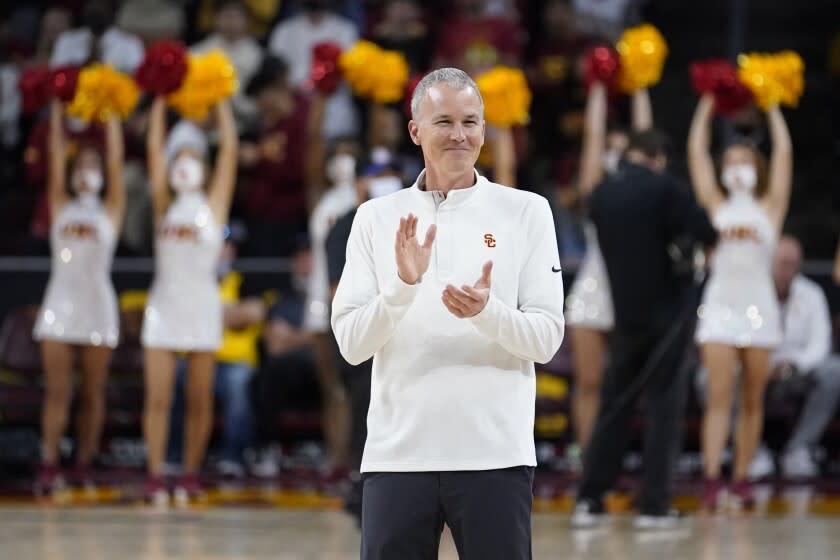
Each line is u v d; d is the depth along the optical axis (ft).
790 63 68.18
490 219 27.07
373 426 26.89
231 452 77.05
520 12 98.02
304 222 84.89
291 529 59.16
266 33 97.50
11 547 53.16
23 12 99.30
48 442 72.43
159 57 68.08
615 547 53.93
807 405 75.97
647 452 59.47
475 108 26.78
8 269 82.58
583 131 89.51
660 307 58.65
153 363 68.95
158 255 69.77
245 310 77.46
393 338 26.66
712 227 58.23
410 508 26.32
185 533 57.72
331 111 87.76
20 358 78.79
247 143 85.51
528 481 26.66
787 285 76.13
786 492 72.59
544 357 26.30
